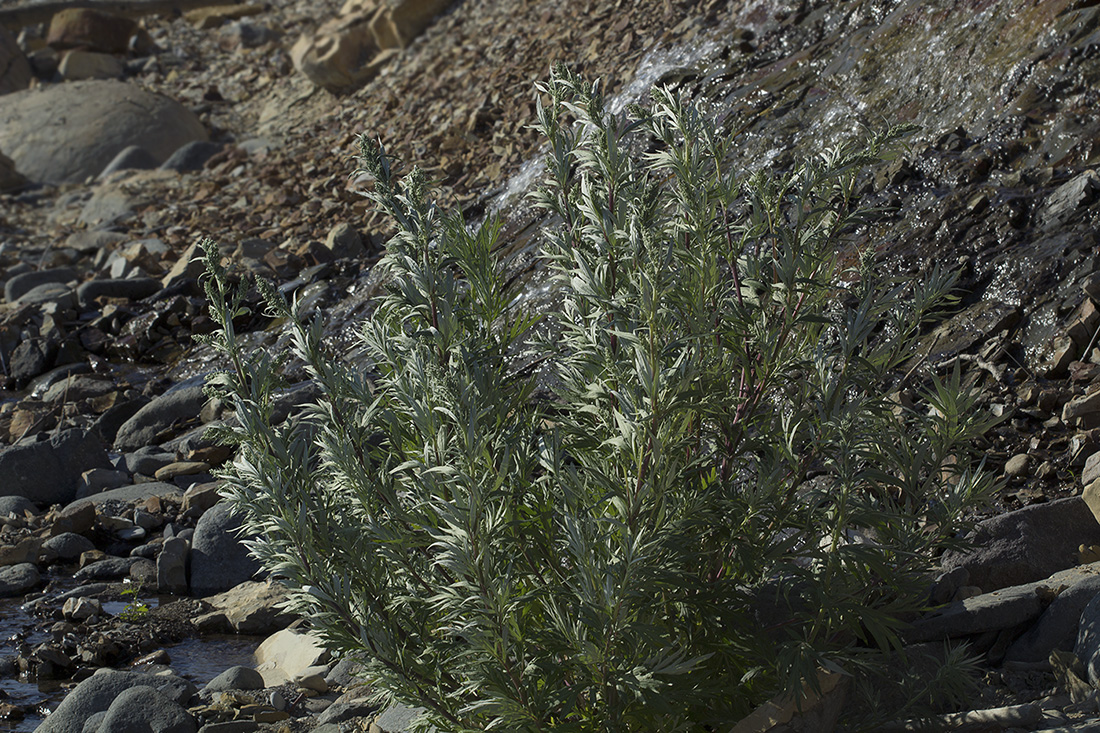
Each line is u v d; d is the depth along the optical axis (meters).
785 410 2.83
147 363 8.27
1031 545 3.46
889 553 2.72
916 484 2.86
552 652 2.30
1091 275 4.56
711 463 2.79
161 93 15.55
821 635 2.78
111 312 8.70
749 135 6.89
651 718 2.49
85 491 5.90
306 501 2.56
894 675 2.91
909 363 4.71
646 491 2.27
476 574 2.17
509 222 7.85
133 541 5.30
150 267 9.72
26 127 14.55
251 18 18.92
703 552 2.58
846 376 2.67
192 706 3.68
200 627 4.43
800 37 7.62
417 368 2.48
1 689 3.89
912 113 6.16
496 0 13.41
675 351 2.46
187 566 4.91
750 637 2.59
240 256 9.25
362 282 8.29
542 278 6.69
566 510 2.45
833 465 3.10
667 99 2.75
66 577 4.98
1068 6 5.82
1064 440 4.20
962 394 2.80
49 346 8.19
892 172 5.69
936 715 2.72
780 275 2.62
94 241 10.83
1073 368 4.40
